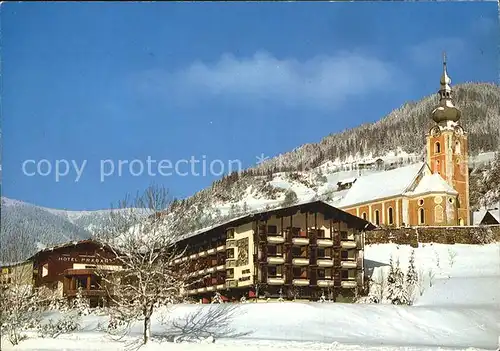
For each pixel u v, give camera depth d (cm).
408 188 11450
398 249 9175
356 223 7600
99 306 5441
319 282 7244
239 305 5381
